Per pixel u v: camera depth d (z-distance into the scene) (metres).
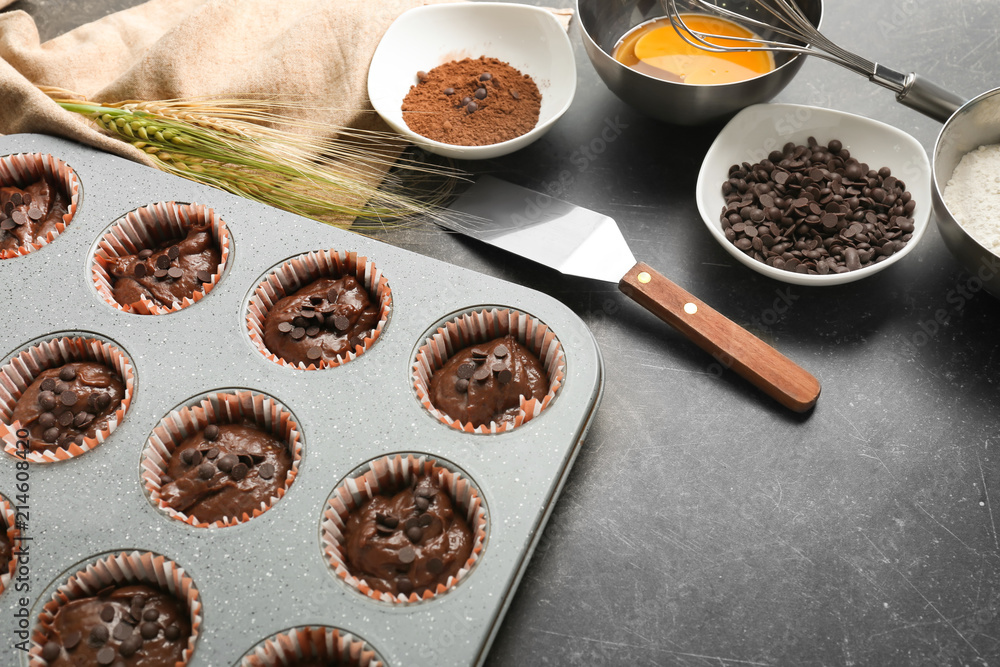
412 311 0.63
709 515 0.61
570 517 0.62
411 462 0.59
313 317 0.64
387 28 0.75
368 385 0.61
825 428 0.63
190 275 0.65
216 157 0.69
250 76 0.74
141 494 0.59
